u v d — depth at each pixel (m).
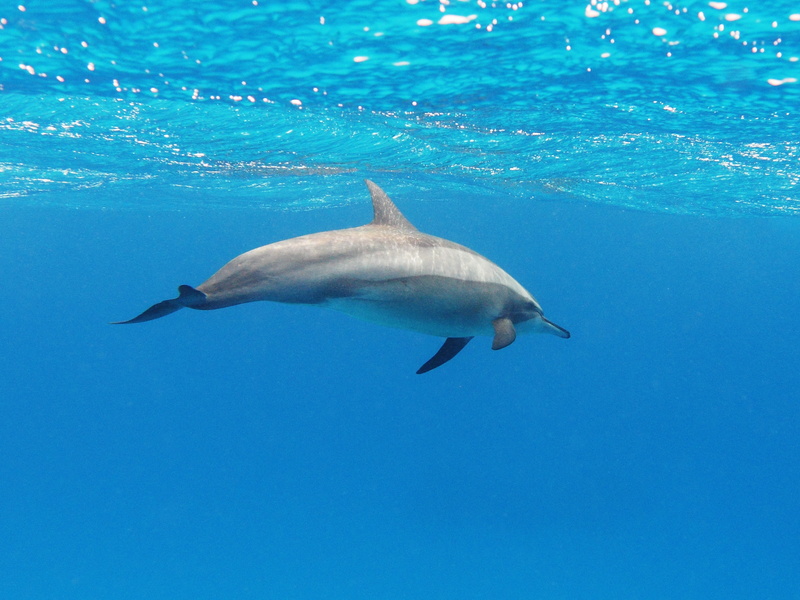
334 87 8.31
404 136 11.73
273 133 11.41
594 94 8.75
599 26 6.43
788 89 8.13
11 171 16.36
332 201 24.89
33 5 5.60
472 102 9.20
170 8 5.72
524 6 5.97
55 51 6.73
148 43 6.54
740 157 12.79
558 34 6.61
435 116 10.05
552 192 20.80
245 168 15.72
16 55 6.83
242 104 9.16
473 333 6.14
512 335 5.71
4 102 9.03
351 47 6.82
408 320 5.41
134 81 7.87
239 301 4.52
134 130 11.10
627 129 10.84
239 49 6.79
